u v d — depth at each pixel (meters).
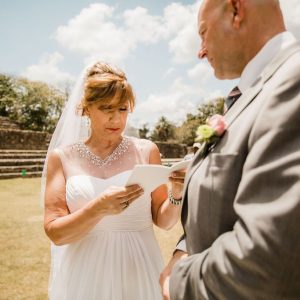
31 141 33.31
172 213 2.06
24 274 4.96
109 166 2.21
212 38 1.26
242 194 0.96
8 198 11.95
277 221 0.86
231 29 1.20
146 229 2.20
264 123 0.96
